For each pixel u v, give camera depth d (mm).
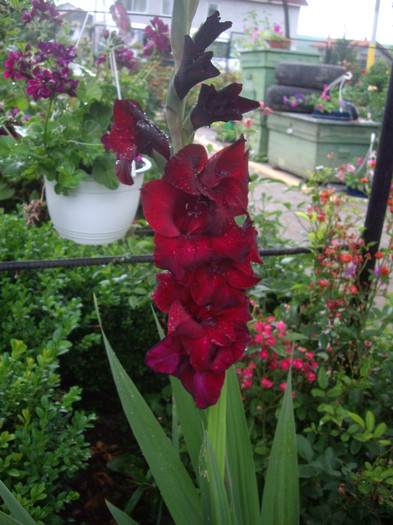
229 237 429
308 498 986
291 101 3600
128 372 1279
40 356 862
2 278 1171
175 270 423
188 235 429
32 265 992
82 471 1118
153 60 1877
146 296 1165
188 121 471
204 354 450
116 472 1138
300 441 895
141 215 1768
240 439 627
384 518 933
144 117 461
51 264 1001
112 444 1199
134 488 1103
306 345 1118
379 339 1134
